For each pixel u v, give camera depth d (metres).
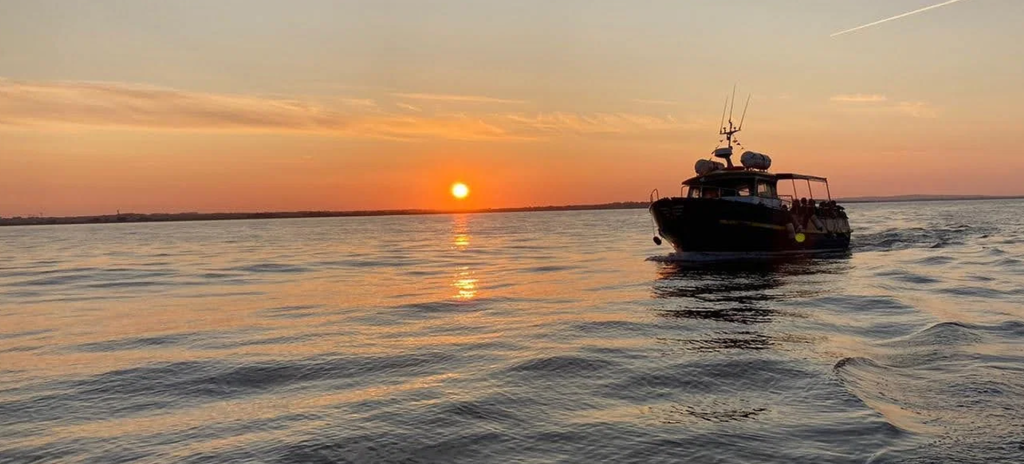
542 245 58.56
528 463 7.35
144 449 8.05
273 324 17.33
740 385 10.34
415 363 12.37
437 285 26.64
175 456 7.77
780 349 12.70
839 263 31.88
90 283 29.58
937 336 13.42
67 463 7.68
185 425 8.95
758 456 7.37
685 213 32.56
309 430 8.51
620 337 14.51
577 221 160.38
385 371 11.82
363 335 15.46
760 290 22.42
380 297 22.91
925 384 10.01
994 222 81.38
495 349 13.46
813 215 36.44
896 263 31.16
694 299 20.66
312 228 150.62
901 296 19.45
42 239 96.38
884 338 13.66
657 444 7.83
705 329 15.27
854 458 7.21
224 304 21.58
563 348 13.31
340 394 10.34
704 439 7.94
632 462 7.33
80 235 117.06
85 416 9.53
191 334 15.97
